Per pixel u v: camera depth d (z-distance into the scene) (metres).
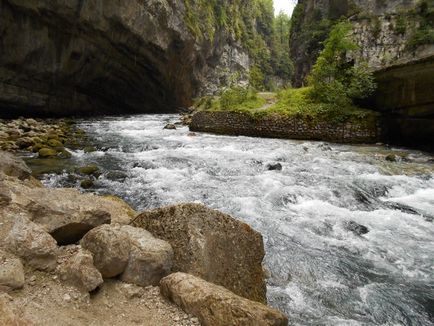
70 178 9.75
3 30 19.52
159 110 39.41
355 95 18.12
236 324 2.95
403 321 4.38
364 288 5.00
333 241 6.41
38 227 3.54
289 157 12.91
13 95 21.67
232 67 57.88
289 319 4.23
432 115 15.09
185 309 3.28
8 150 13.26
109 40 26.70
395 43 28.64
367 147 15.96
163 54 33.34
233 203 8.11
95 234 3.75
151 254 3.71
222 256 4.09
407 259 5.85
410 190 9.34
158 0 29.80
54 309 2.93
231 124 19.52
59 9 21.47
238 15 64.12
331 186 9.38
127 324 3.05
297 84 40.22
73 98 27.34
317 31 34.78
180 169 11.12
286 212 7.68
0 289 2.88
